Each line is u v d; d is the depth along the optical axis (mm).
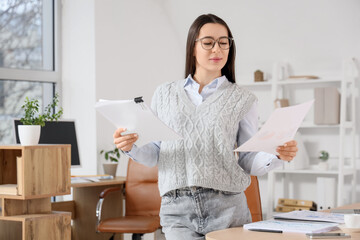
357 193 5723
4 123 5344
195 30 2273
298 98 6031
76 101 5609
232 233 2029
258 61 6180
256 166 2270
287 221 2246
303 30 5715
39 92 5613
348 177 5773
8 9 5395
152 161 2334
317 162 5969
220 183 2180
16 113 5426
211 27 2242
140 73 6004
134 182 4734
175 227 2215
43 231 3830
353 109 5555
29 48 5551
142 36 6027
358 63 5598
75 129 4977
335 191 5676
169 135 2111
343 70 5391
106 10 5613
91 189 5125
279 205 5734
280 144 2104
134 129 2154
